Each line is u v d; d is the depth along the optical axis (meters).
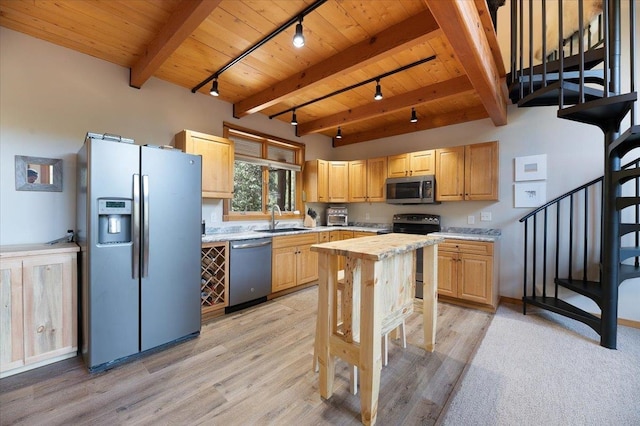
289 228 4.57
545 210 3.31
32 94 2.40
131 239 2.21
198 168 2.62
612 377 1.97
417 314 3.18
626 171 2.30
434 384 1.91
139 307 2.23
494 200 3.75
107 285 2.08
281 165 4.50
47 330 2.07
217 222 3.69
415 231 4.42
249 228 4.09
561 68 2.24
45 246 2.23
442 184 3.98
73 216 2.58
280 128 4.54
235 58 2.69
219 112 3.69
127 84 2.92
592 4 3.21
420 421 1.58
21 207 2.35
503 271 3.69
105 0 1.96
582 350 2.36
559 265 3.32
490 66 2.49
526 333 2.69
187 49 2.54
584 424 1.55
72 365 2.10
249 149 4.20
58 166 2.52
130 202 2.19
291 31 2.27
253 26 2.21
